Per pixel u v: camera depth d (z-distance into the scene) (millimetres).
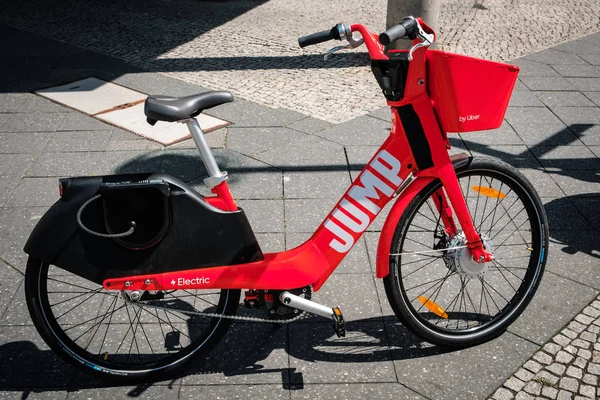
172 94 6137
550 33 8258
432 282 3598
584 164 4961
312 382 2906
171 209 2604
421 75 2584
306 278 2836
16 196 4414
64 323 3246
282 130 5395
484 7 9477
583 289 3545
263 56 7262
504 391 2861
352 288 3533
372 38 2604
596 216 4270
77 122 5562
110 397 2818
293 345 3129
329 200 4367
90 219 2549
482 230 4051
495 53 7434
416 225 3947
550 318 3320
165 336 3170
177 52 7402
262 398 2816
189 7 9430
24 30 8180
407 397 2830
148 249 2617
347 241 2865
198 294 3459
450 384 2904
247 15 9039
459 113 2605
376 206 2838
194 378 2926
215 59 7164
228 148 5082
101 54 7309
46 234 2553
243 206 4281
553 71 6883
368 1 9844
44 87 6328
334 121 5570
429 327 3018
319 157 4949
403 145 2756
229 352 3082
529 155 5090
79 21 8617
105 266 2598
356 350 3102
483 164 2865
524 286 3127
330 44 7664
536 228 3049
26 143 5180
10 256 3777
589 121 5707
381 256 2844
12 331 3199
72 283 3535
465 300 3482
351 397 2826
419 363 3029
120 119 5605
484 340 3115
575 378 2936
